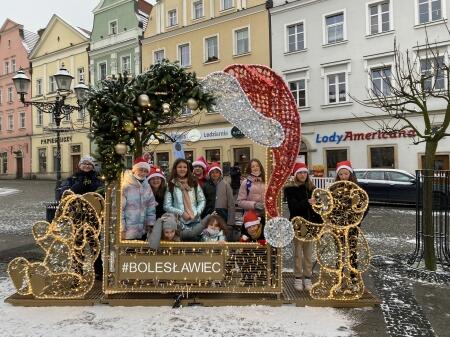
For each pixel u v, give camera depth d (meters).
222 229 5.35
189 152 27.31
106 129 4.99
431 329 4.33
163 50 29.23
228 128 25.72
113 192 5.19
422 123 18.89
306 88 22.95
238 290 5.02
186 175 5.56
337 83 22.06
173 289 5.02
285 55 23.69
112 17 32.19
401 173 15.88
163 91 5.01
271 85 4.94
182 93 4.96
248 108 4.93
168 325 4.40
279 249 5.00
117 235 5.04
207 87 5.01
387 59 20.30
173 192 5.45
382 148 20.31
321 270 5.13
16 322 4.50
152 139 6.81
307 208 5.41
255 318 4.59
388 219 12.37
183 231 5.29
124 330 4.28
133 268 5.04
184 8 28.08
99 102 4.94
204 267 5.04
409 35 19.73
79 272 5.20
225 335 4.15
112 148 4.97
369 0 20.88
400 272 6.51
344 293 5.06
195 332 4.22
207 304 4.97
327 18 22.44
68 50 35.44
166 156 27.33
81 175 5.82
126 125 4.85
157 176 5.67
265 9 24.39
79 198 5.12
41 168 38.09
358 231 5.16
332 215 5.12
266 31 24.42
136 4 31.11
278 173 5.00
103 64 33.16
